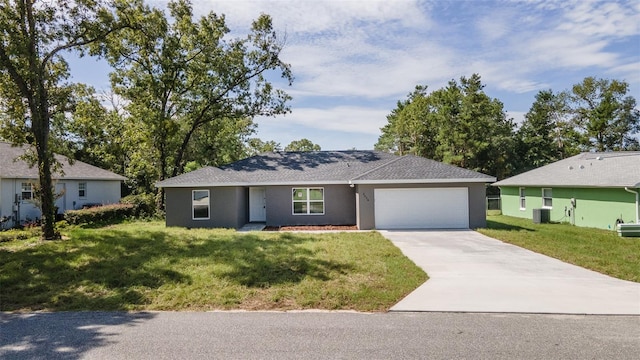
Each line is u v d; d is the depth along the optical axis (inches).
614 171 680.4
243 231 637.9
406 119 1712.6
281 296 252.4
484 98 1471.5
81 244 446.3
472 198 650.8
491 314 214.7
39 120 483.5
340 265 336.5
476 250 430.0
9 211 706.2
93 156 1214.3
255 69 951.6
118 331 192.9
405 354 161.3
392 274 307.3
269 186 721.0
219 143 1268.5
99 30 517.0
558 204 768.3
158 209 922.7
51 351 167.5
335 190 719.7
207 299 247.3
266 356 160.2
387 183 645.3
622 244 469.4
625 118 1592.0
